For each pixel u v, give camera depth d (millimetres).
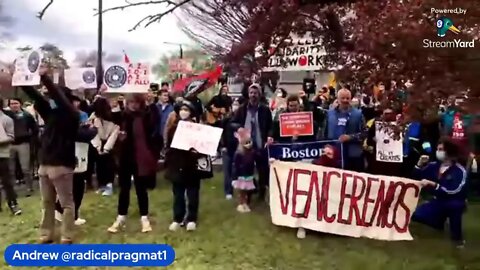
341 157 7410
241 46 7820
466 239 7000
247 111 8672
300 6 6645
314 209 6969
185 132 7098
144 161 7094
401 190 6840
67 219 6598
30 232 7215
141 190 7176
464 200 6621
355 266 5809
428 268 5781
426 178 6953
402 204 6848
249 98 8703
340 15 6574
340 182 6934
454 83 4891
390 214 6871
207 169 7199
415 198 6844
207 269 5754
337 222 6922
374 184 6883
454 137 6359
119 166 7199
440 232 7348
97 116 7664
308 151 7605
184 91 10289
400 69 5086
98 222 7660
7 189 8328
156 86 10625
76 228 7328
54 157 6406
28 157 10250
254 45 7688
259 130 8523
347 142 7461
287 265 5879
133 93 7121
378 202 6883
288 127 7867
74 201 7410
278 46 7824
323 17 6836
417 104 5035
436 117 5547
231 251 6344
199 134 7094
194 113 7406
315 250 6402
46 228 6703
